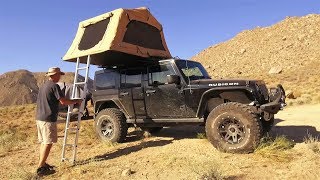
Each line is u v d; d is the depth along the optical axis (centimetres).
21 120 2669
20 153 838
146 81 828
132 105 844
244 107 647
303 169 514
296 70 5650
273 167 540
